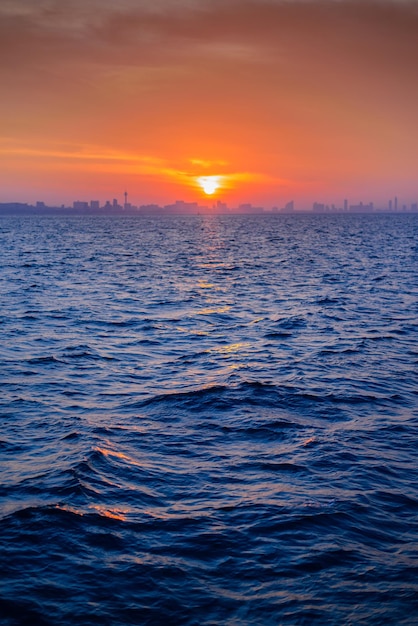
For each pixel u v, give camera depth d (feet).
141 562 27.50
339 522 31.48
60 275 171.22
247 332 86.89
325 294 131.13
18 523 30.45
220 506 33.06
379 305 114.21
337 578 26.55
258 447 42.11
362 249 307.78
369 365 66.74
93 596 25.04
